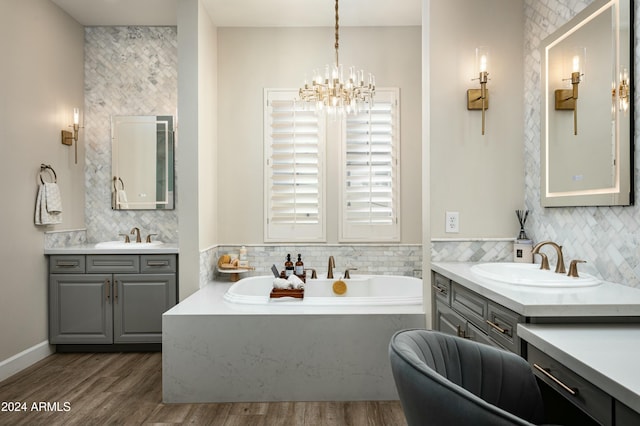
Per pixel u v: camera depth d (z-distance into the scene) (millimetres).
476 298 1947
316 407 2580
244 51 4016
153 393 2785
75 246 3869
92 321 3557
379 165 3979
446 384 904
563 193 2238
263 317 2658
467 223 2650
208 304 2914
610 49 1883
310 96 3117
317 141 3971
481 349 1294
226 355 2650
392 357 1050
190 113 3396
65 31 3820
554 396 1421
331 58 4004
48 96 3566
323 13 3740
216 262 3959
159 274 3553
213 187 3879
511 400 1275
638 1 1774
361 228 3984
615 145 1853
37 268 3426
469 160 2652
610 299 1548
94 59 4145
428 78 2660
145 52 4141
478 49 2541
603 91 1929
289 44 4016
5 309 3055
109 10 3801
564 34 2217
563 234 2281
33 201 3371
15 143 3166
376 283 3646
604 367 1028
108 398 2709
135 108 4156
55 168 3660
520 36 2668
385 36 4000
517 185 2664
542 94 2424
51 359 3449
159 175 4160
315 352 2660
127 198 4160
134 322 3559
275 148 4000
